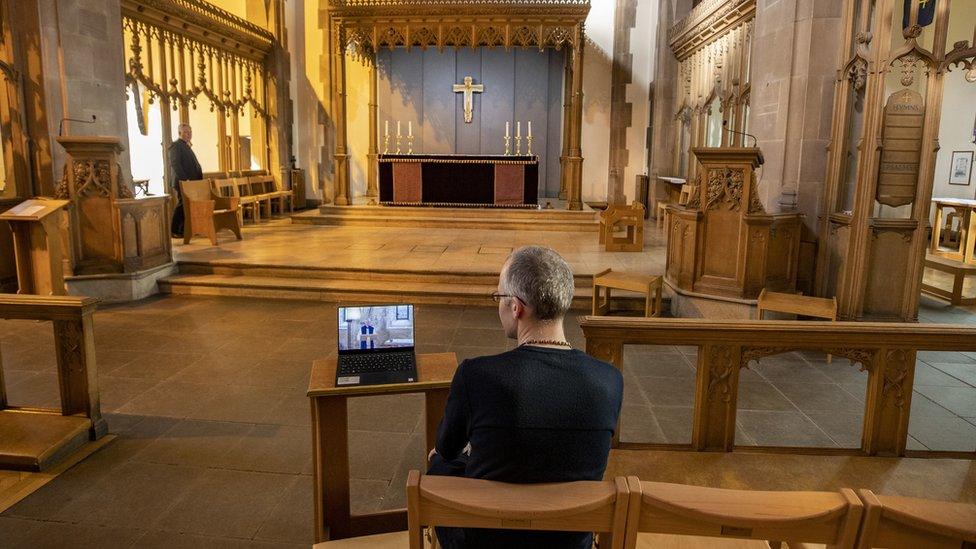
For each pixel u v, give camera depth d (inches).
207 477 142.8
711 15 449.4
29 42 296.7
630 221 389.1
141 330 255.6
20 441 148.0
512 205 495.2
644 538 96.2
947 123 512.7
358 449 156.8
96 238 298.5
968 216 391.2
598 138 612.1
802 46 263.3
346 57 605.0
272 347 235.9
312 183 613.6
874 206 257.1
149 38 418.3
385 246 393.7
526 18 486.6
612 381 74.1
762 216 252.1
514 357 72.2
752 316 251.9
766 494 64.1
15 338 240.8
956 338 128.0
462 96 614.2
